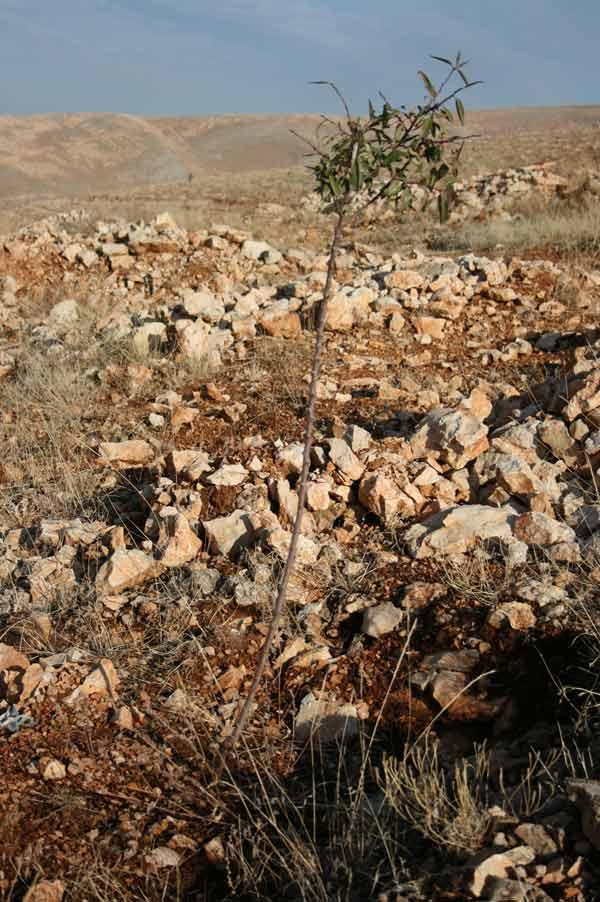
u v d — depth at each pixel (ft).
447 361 22.02
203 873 8.25
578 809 7.58
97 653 11.05
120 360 22.94
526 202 54.19
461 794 7.90
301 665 10.73
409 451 14.60
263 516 13.00
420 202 56.34
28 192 193.88
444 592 11.44
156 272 34.40
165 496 14.19
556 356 21.24
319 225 58.54
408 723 9.90
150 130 260.62
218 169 239.71
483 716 9.75
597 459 13.93
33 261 34.88
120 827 8.61
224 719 10.05
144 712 10.07
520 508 13.29
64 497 15.69
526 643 10.31
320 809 8.91
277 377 20.51
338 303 24.23
